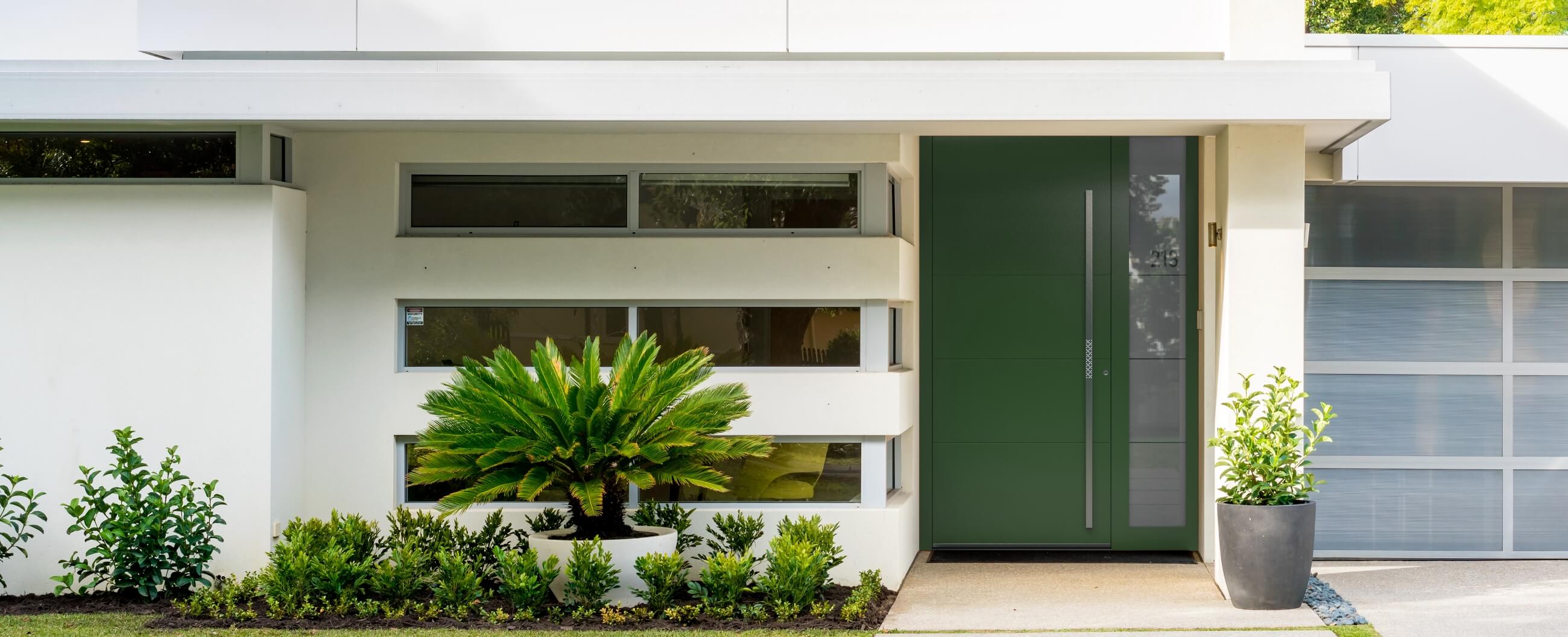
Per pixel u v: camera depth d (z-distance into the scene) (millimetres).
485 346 8297
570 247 8172
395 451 8234
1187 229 9227
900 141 8133
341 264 8219
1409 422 9250
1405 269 9211
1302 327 7547
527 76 7355
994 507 9359
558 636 6668
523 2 8305
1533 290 9219
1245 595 7328
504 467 7379
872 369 8195
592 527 7496
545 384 7383
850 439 8234
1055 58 8219
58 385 7879
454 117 7387
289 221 8016
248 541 7785
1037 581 8312
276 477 7863
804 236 8203
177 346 7824
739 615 7121
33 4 8641
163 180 7973
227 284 7809
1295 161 7535
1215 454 8812
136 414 7844
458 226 8336
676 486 8281
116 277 7855
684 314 8266
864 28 8219
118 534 7305
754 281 8141
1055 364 9320
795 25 8250
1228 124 7535
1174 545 9258
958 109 7266
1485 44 8742
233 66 7410
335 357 8219
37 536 7859
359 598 7301
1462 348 9234
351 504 8211
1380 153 8773
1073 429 9312
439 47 8289
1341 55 8805
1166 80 7211
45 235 7887
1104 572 8609
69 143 8062
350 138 8234
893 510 8117
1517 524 9250
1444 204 9219
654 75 7340
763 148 8141
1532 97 8742
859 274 8109
